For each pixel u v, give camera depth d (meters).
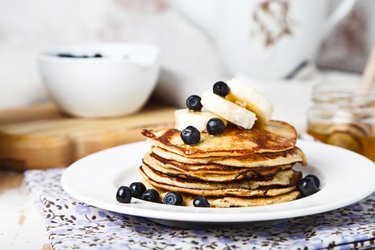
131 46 0.97
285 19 0.99
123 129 0.84
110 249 0.54
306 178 0.61
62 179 0.62
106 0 1.15
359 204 0.63
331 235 0.55
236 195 0.59
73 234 0.57
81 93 0.88
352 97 0.78
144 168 0.63
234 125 0.63
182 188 0.59
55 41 1.13
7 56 1.09
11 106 1.08
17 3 1.10
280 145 0.60
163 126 0.87
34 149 0.80
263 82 1.00
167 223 0.58
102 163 0.67
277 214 0.53
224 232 0.57
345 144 0.78
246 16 0.99
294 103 0.92
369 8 1.24
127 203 0.57
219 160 0.59
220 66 1.21
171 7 1.19
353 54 1.27
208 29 1.04
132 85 0.89
